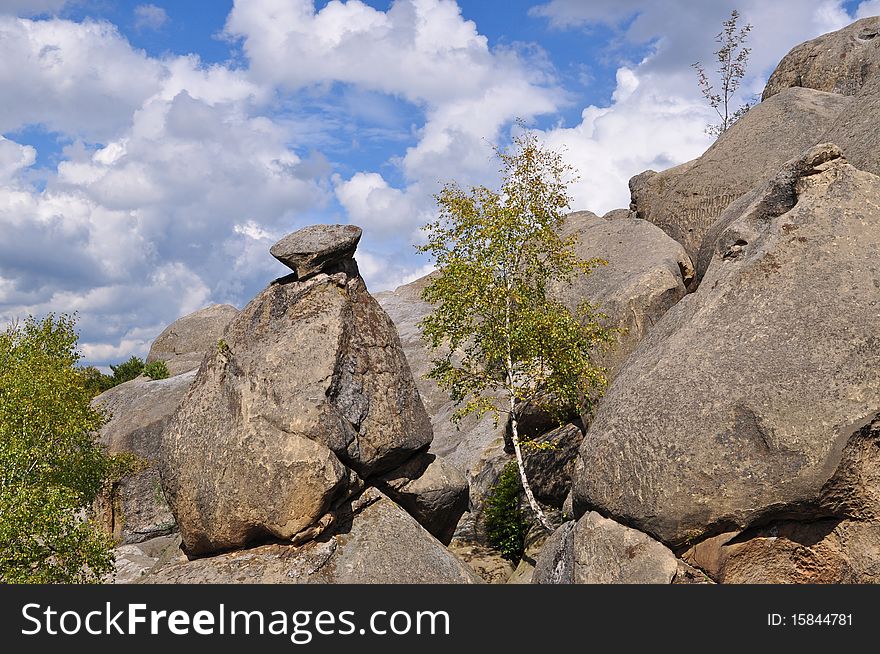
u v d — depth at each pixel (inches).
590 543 521.0
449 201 872.9
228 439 628.4
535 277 900.6
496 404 1080.2
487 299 842.8
